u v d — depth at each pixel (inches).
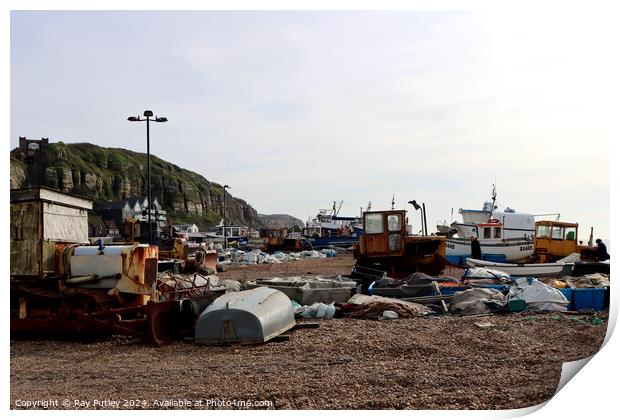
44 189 429.7
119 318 417.4
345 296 548.1
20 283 428.8
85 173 3742.6
